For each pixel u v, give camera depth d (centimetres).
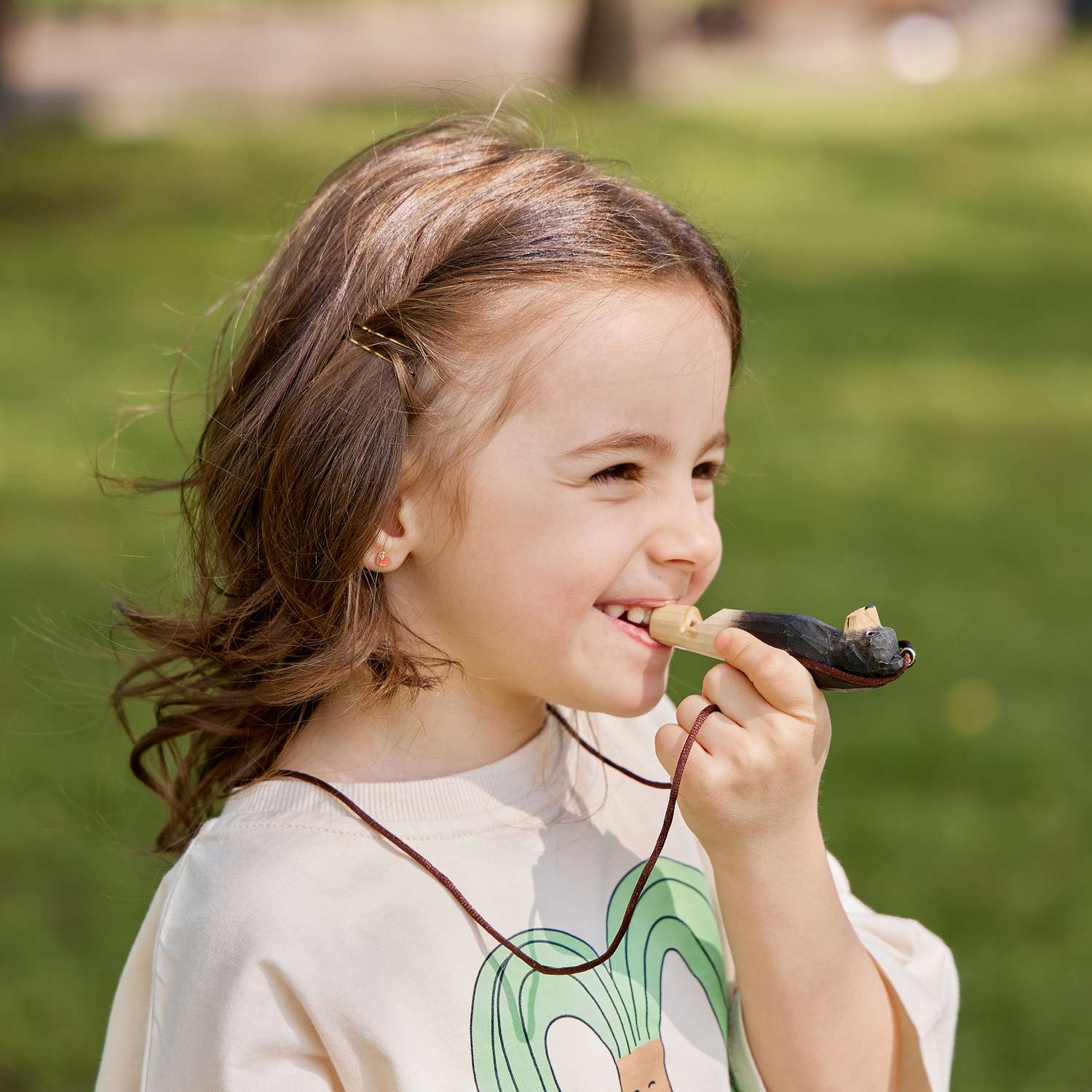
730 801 147
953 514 625
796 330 916
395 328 150
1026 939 350
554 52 1986
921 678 476
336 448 150
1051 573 566
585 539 144
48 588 500
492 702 156
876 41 2373
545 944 150
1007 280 1055
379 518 149
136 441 634
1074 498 650
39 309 918
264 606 162
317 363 154
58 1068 301
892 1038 162
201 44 2238
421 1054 139
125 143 1445
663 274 149
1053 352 886
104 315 900
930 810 399
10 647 457
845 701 461
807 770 148
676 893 166
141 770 182
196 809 179
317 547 153
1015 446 719
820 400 785
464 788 153
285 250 171
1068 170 1458
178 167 1334
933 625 513
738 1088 162
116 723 406
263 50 2166
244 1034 137
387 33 2323
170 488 195
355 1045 138
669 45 2281
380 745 155
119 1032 154
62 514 571
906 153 1518
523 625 146
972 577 558
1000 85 2028
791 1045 155
